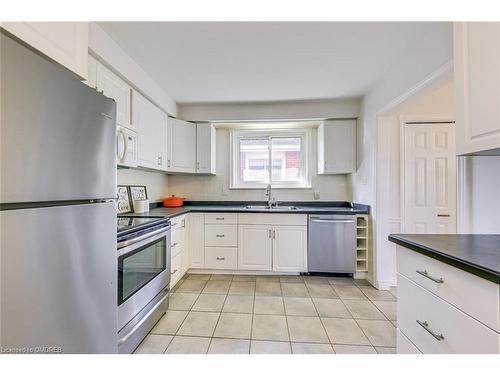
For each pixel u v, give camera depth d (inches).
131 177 111.1
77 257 36.7
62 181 33.6
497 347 29.7
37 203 30.6
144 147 97.7
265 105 133.2
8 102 26.6
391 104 93.6
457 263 34.4
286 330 76.7
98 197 41.6
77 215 36.7
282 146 154.4
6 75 26.4
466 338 33.8
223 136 152.6
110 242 45.4
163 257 85.5
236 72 97.0
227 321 81.7
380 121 107.5
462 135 43.0
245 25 68.3
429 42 70.6
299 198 149.6
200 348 67.6
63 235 34.0
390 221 114.2
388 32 71.4
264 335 73.9
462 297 34.5
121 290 60.1
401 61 85.9
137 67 89.9
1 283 26.1
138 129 92.5
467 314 33.7
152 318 76.9
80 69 45.5
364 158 121.1
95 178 40.8
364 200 122.0
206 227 126.7
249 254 125.2
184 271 120.1
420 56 74.9
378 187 108.1
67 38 42.1
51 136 31.9
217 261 126.3
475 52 39.9
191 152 137.6
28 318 28.9
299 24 67.9
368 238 117.1
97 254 41.4
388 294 103.0
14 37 33.1
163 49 80.4
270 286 111.3
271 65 91.4
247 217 125.3
